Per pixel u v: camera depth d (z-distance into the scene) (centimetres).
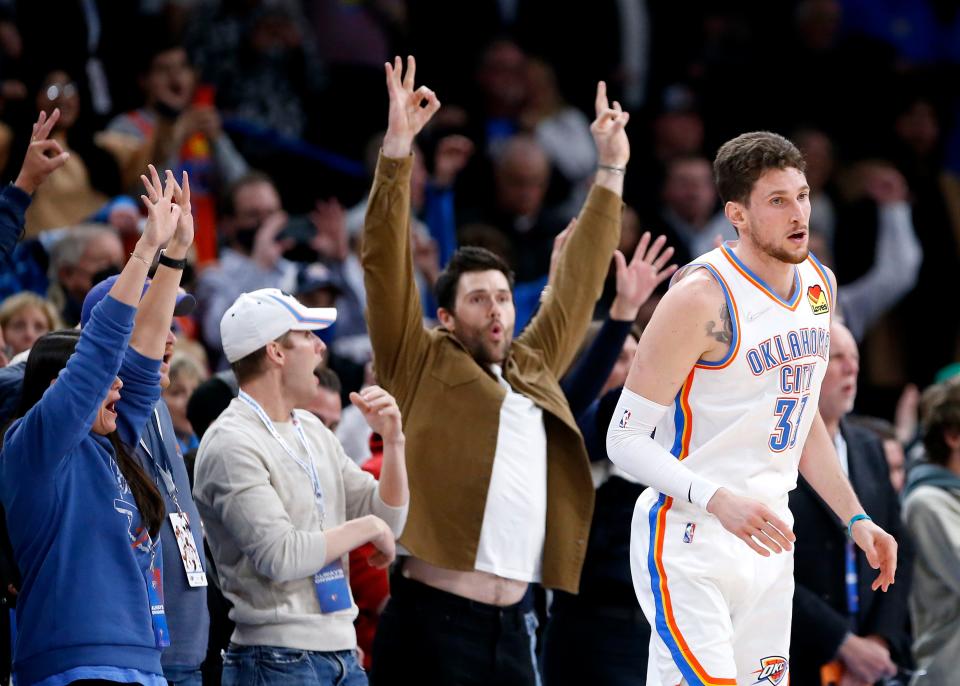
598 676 1794
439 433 1666
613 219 1853
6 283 2264
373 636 1775
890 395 3375
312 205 3011
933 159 3775
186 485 1473
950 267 3478
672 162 3375
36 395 1392
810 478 1520
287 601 1485
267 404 1543
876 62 3841
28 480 1312
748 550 1427
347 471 1603
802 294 1438
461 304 1720
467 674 1620
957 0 4081
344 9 3406
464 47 3541
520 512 1653
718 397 1416
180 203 1401
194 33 3017
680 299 1407
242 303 1551
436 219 2767
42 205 2408
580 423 1825
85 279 2155
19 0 2622
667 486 1386
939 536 2005
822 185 3531
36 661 1299
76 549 1319
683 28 3894
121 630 1310
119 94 2742
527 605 1686
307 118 3122
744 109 3772
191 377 2023
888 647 1848
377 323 1706
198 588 1438
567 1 3756
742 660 1458
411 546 1616
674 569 1420
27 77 2541
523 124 3447
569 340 1828
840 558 1834
